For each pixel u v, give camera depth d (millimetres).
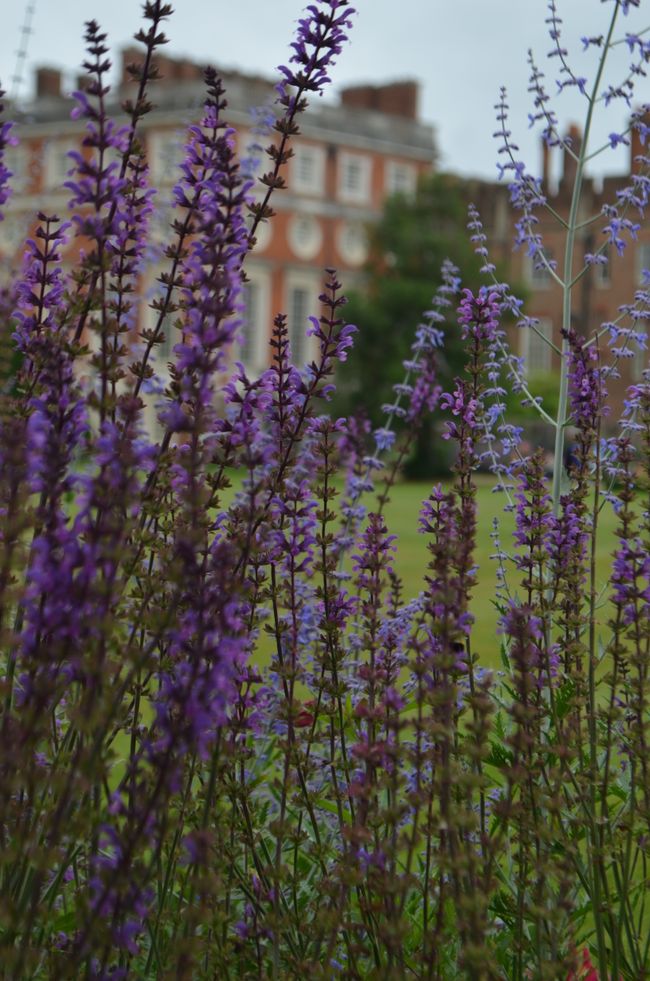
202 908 3061
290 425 3998
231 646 2922
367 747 3289
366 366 60656
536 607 4164
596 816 3861
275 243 74375
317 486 4086
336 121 77250
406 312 61562
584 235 67188
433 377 6629
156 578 3482
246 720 3781
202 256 3234
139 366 3646
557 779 3537
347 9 3988
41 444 2957
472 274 65125
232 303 3152
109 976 3295
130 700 4207
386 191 80062
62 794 2943
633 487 3867
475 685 4398
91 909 3018
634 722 4008
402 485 52625
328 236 76688
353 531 5988
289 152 3896
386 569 4051
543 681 3963
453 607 3395
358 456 6578
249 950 3703
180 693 2867
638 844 3775
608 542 17203
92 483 2855
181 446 3525
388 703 3346
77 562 2879
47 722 3133
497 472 5309
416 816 3172
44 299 3797
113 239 3930
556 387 54250
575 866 3656
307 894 4305
